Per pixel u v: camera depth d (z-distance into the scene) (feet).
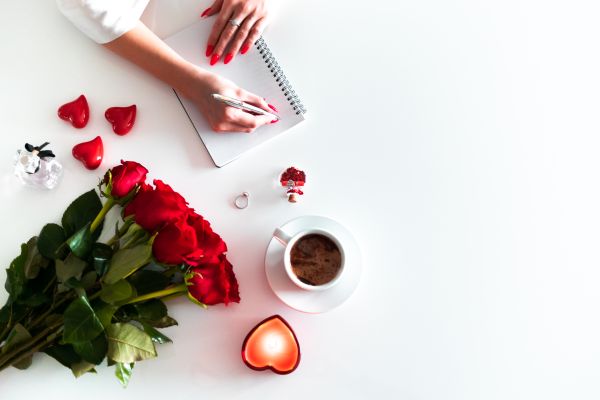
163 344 3.06
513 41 3.47
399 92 3.38
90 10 3.05
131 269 2.62
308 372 3.05
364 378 3.05
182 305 3.10
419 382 3.06
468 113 3.37
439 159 3.31
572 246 3.22
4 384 2.99
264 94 3.33
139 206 2.68
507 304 3.15
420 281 3.17
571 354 3.10
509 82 3.42
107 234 3.09
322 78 3.38
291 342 2.99
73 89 3.29
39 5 3.37
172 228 2.64
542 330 3.12
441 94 3.39
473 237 3.23
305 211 3.23
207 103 3.21
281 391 3.03
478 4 3.50
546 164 3.32
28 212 3.15
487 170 3.31
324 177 3.26
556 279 3.18
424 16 3.48
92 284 2.76
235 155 3.26
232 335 3.08
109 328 2.72
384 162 3.30
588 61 3.44
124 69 3.33
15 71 3.29
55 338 2.82
